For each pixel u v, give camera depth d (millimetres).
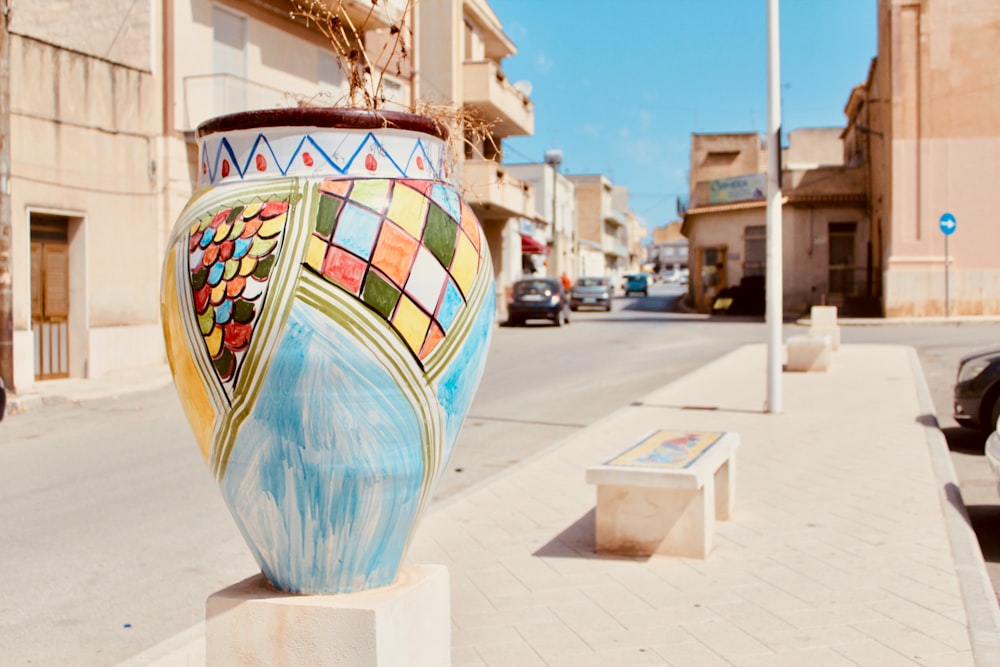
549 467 8672
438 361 2779
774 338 11438
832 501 7000
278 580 2908
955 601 4824
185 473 8914
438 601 3086
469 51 32312
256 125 2744
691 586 5172
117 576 5820
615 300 54719
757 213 37250
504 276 37969
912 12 28531
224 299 2658
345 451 2676
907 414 11180
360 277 2631
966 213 28500
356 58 3393
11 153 14055
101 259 15828
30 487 8367
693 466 5695
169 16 17000
